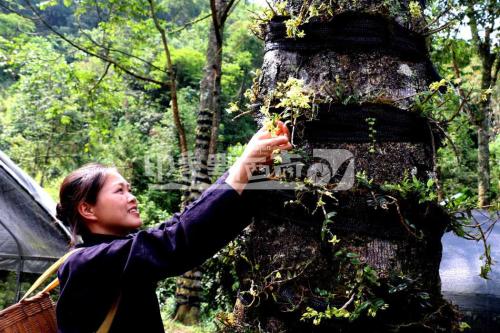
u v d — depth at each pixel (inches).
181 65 901.2
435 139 64.2
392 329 54.4
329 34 60.7
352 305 54.9
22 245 192.9
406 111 59.1
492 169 455.2
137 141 579.5
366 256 55.9
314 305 55.6
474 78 345.7
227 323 63.7
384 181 57.3
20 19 320.5
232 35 883.4
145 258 39.4
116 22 286.2
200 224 39.9
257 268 59.9
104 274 41.3
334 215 56.5
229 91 702.5
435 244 59.3
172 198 447.8
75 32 1283.2
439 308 56.7
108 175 47.9
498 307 117.4
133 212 48.1
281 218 58.3
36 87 402.6
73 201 46.9
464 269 128.6
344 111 58.2
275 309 58.2
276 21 63.7
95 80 319.3
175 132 642.8
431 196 55.5
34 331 51.6
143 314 44.3
